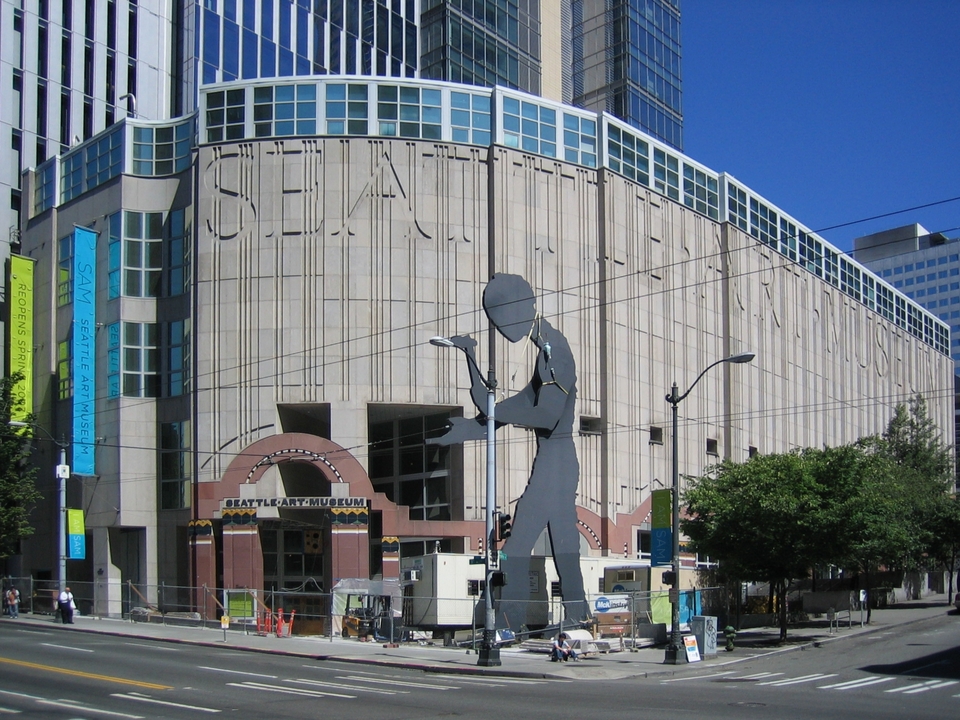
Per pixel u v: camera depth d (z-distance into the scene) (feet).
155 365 191.11
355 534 171.22
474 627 130.31
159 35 250.16
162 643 133.80
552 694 81.15
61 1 234.99
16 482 175.63
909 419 279.90
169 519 185.06
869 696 79.71
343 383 178.70
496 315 140.15
